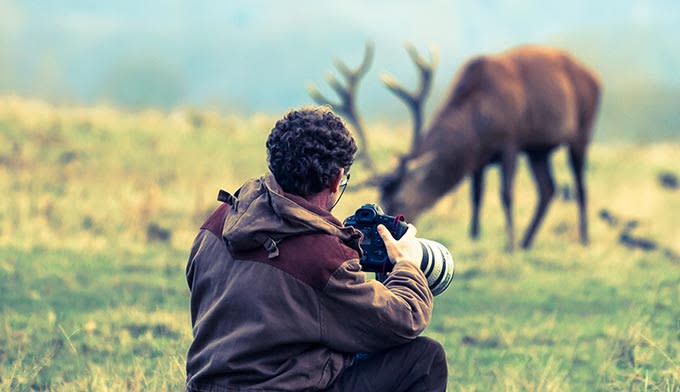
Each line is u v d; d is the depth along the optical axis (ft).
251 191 43.57
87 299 92.99
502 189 142.41
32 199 139.33
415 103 146.41
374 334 42.63
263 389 41.81
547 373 70.69
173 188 162.30
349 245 43.27
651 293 100.17
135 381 64.13
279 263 41.98
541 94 148.36
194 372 43.42
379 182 136.15
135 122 213.05
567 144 153.58
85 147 186.60
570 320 92.38
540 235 153.58
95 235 125.80
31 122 194.39
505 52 152.87
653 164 233.96
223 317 42.52
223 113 243.40
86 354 74.18
